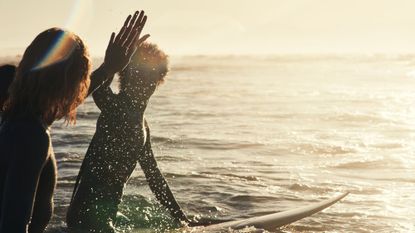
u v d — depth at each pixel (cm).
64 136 1073
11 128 218
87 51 231
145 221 543
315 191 712
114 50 288
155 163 538
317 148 1028
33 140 216
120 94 500
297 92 2506
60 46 224
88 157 495
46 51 223
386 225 561
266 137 1160
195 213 597
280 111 1706
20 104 222
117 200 498
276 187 726
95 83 282
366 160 919
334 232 539
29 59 224
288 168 853
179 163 869
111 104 493
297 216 571
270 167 857
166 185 540
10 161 214
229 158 924
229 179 764
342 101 2059
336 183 755
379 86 2948
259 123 1411
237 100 2091
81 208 486
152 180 538
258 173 810
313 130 1280
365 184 752
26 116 221
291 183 749
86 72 229
